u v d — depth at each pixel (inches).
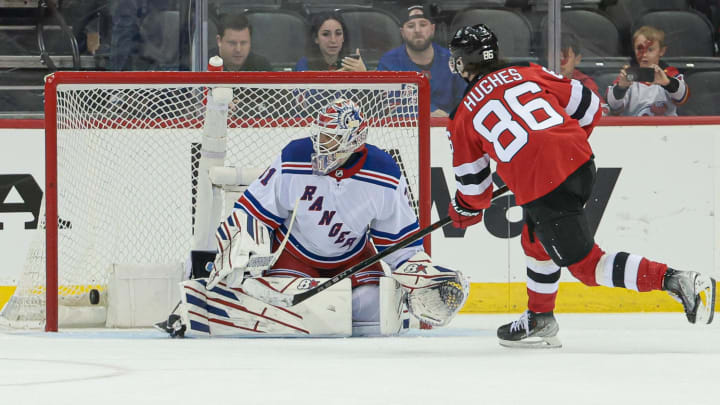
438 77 878.4
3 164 816.9
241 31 860.6
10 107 870.4
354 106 535.5
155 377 306.8
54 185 625.0
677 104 890.7
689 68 892.0
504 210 837.2
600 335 542.3
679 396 256.1
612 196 844.0
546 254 453.7
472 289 836.0
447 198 839.7
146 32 860.6
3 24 867.4
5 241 815.1
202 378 303.1
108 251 737.6
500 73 457.4
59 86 647.1
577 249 429.7
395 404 239.3
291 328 549.6
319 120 528.1
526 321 455.5
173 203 757.3
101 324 653.3
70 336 565.3
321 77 639.1
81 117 706.2
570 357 380.8
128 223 749.3
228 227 530.3
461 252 836.0
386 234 561.6
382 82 649.0
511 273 839.1
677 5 898.7
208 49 859.4
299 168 542.0
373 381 293.6
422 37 876.6
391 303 554.9
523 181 433.1
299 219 554.6
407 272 532.1
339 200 549.6
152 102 752.3
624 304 844.0
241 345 470.6
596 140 845.2
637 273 422.6
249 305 553.3
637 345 464.1
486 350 435.5
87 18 867.4
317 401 245.0
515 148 434.3
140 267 639.1
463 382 290.2
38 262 649.6
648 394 260.5
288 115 754.8
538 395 258.5
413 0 879.7
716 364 347.9
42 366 350.0
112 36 866.8
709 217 850.1
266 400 247.1
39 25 869.2
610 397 253.9
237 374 316.2
